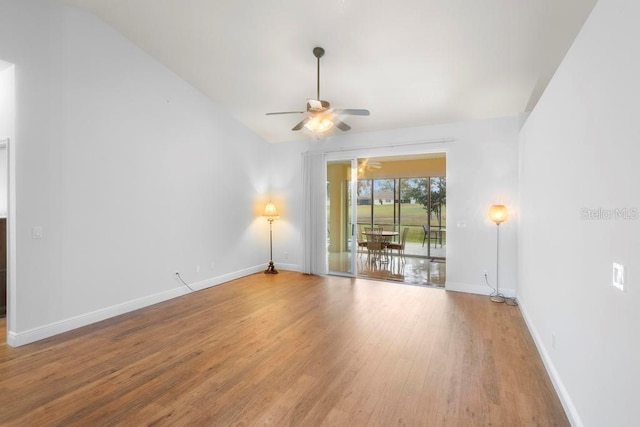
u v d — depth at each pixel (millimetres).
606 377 1566
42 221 3209
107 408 2127
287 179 6512
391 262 7734
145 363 2729
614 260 1499
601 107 1675
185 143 4762
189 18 3543
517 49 3389
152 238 4305
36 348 3004
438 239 8773
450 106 4629
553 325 2518
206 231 5156
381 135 5574
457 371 2602
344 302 4430
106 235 3768
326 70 4117
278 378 2494
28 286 3115
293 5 3160
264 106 5309
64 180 3375
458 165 4984
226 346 3055
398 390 2334
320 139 6172
